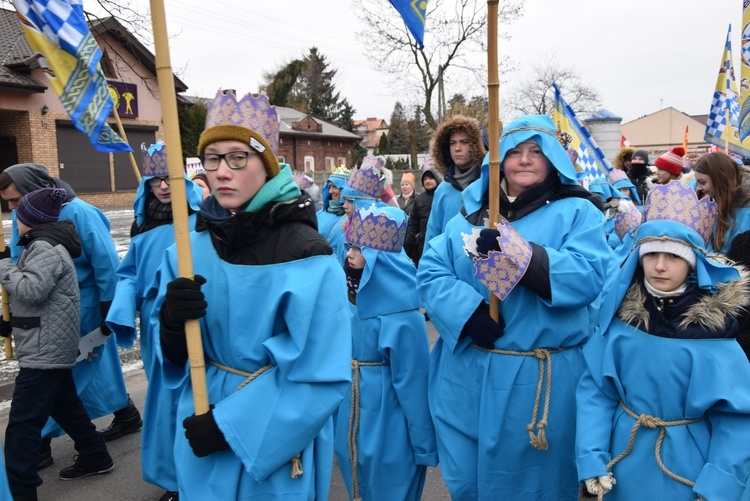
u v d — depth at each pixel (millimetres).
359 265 3512
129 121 23859
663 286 2441
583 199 2979
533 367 2842
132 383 5910
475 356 2949
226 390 2162
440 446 3129
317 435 2277
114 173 24656
